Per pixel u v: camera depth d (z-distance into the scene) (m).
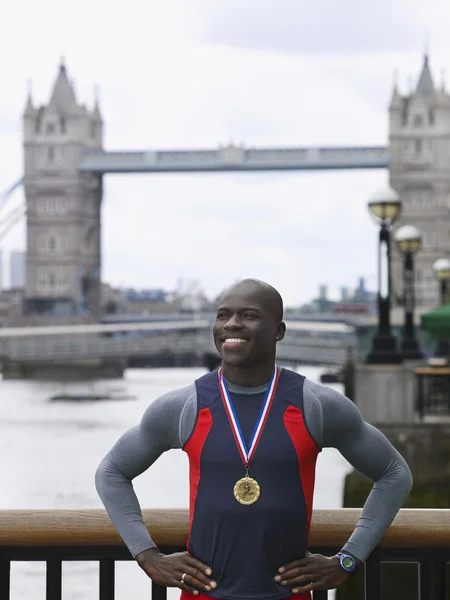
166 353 100.50
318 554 3.22
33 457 26.06
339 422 3.09
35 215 160.12
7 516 3.43
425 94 156.62
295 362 76.06
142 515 3.45
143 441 3.14
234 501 3.00
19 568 11.52
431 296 151.12
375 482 3.20
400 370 18.52
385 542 3.47
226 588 3.02
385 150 153.50
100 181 167.88
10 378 94.81
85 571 11.97
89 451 28.20
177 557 3.08
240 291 3.14
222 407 3.08
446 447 16.33
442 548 3.50
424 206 153.25
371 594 3.52
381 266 19.09
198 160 154.25
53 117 160.38
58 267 159.75
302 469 3.05
